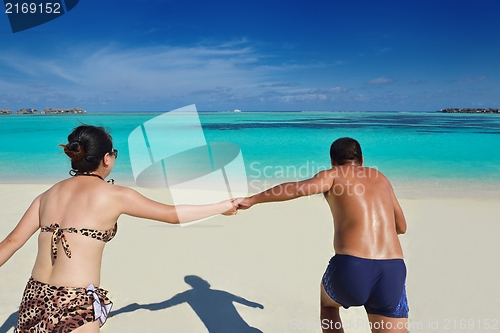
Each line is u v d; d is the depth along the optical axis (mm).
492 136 22641
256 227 6008
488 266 4500
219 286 4031
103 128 2287
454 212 6812
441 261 4641
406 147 17578
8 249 2055
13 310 3494
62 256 1928
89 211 2008
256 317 3457
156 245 5234
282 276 4281
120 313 3473
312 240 5410
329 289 2414
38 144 18094
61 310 1851
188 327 3279
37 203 2145
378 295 2275
